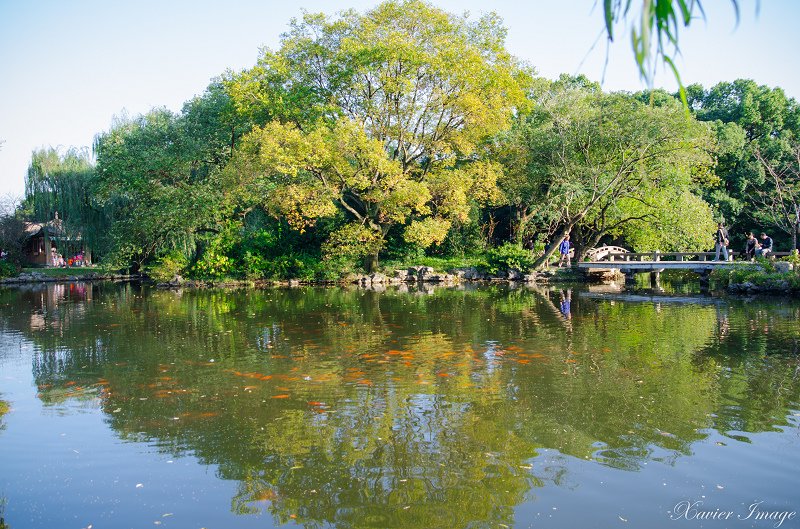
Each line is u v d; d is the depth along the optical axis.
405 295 23.41
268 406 7.92
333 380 9.25
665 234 29.45
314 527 4.79
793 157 35.94
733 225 38.56
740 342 11.91
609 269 31.12
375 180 28.92
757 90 42.66
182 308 19.31
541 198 32.66
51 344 12.56
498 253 32.16
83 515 5.01
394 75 28.88
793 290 21.00
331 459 6.11
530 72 33.97
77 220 36.50
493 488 5.43
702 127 26.61
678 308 17.72
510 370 9.76
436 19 28.44
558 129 29.09
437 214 31.11
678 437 6.60
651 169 28.59
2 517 4.98
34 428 7.13
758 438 6.53
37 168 36.81
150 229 29.67
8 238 37.66
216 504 5.20
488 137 32.62
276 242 33.06
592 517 4.88
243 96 28.33
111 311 18.56
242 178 28.67
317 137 25.89
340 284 29.81
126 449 6.45
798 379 8.94
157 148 29.50
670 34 1.88
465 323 15.04
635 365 10.02
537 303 19.64
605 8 1.92
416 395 8.34
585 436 6.66
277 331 14.07
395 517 4.93
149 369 10.13
